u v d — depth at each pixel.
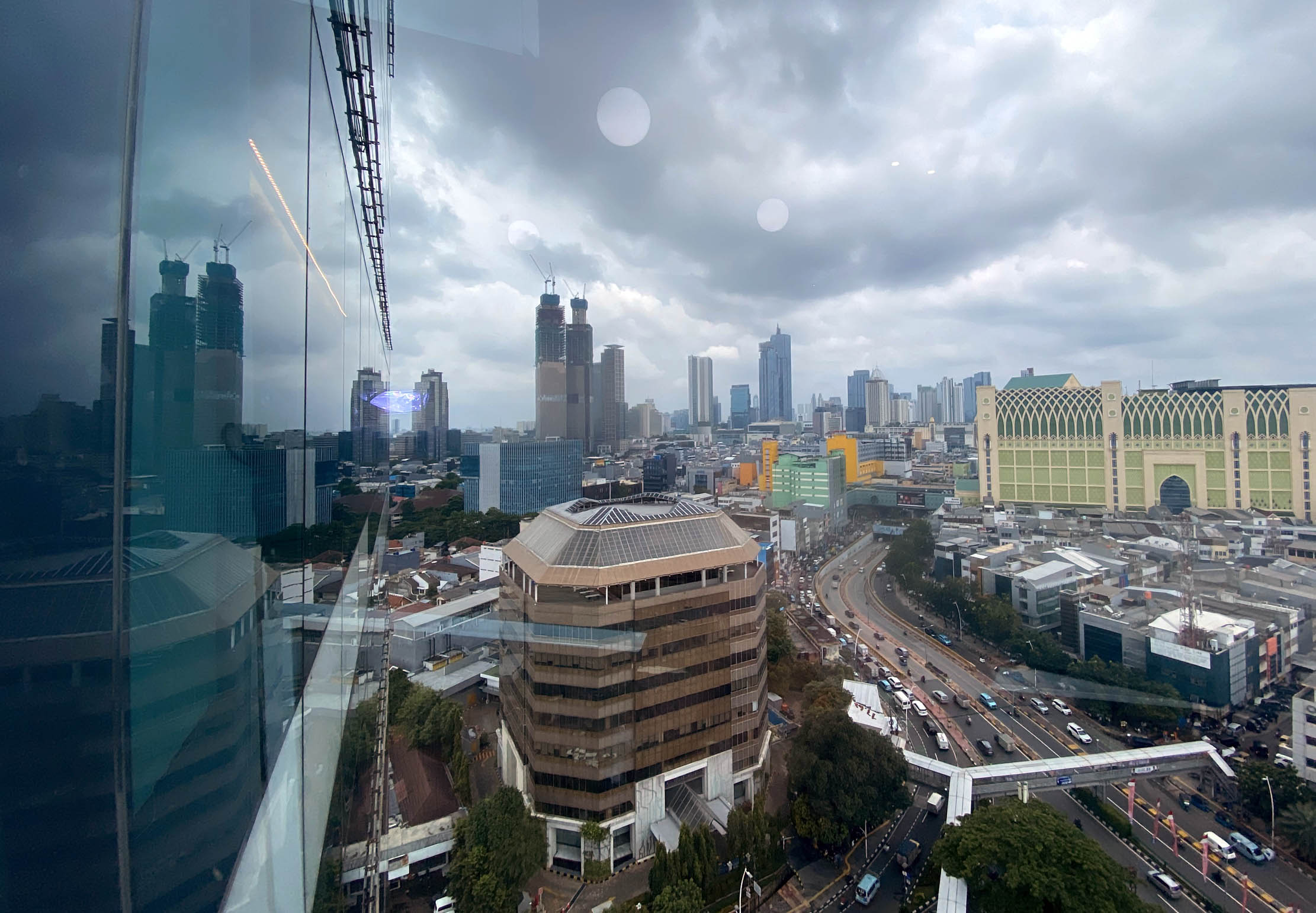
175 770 6.19
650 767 33.19
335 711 16.80
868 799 34.94
